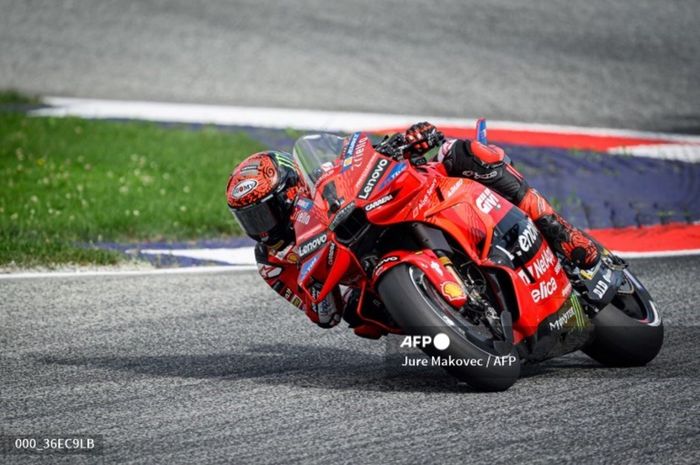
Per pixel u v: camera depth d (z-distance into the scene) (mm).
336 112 51250
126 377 19719
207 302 25469
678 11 71375
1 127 47219
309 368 20047
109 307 25078
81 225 33000
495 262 17641
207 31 66062
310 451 15344
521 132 47750
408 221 17281
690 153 44375
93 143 45000
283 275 19203
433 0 72688
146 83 56969
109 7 70750
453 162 18719
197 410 17547
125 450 15711
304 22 67875
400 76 57656
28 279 27609
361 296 17734
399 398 17703
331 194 17219
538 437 15547
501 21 68438
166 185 38844
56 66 59719
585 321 19203
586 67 59875
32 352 21578
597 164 42219
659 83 57469
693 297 24953
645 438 15398
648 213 35312
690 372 19000
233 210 18266
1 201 35844
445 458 14836
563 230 19047
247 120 50000
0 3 70688
